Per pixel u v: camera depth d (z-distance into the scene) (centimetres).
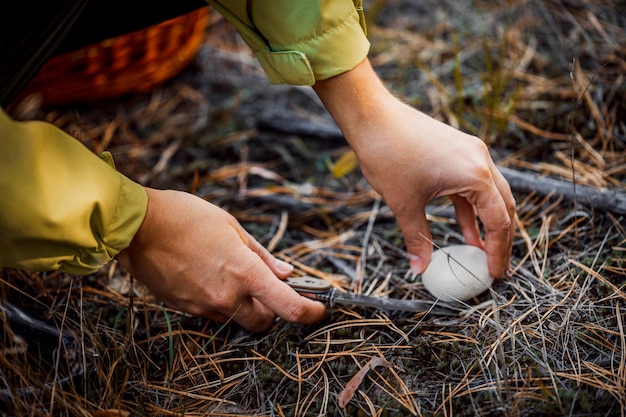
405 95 94
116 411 57
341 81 60
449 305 65
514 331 62
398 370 61
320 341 64
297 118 92
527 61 93
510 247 65
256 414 59
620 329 60
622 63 87
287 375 62
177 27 84
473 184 59
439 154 59
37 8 56
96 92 89
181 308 61
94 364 60
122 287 71
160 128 93
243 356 64
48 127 51
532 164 80
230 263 58
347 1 59
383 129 60
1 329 60
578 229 72
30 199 50
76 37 71
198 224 57
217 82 100
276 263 64
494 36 99
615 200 71
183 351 65
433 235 75
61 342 60
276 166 88
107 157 57
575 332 61
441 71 96
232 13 60
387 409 58
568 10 98
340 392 60
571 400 57
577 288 65
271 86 99
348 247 76
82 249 53
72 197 51
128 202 54
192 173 86
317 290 64
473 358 61
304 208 81
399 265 73
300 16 57
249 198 83
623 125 82
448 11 107
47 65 79
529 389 58
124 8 70
